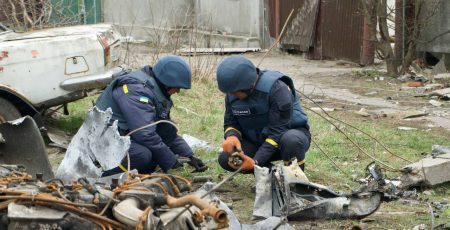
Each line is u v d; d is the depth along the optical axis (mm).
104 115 5566
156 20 22953
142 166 6375
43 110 8656
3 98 8266
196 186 6750
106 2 24578
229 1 21734
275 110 6371
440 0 15969
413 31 15469
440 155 7562
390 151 8523
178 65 6469
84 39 8820
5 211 3812
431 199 6742
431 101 12648
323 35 18688
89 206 3834
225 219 3562
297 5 19469
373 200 5918
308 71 16969
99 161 5488
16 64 8367
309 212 5766
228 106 6645
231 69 6262
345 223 5785
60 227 3682
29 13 13867
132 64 13516
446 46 15883
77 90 8719
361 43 17359
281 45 20188
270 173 5824
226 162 6672
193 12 22766
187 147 6895
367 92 13875
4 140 5402
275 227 4684
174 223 3752
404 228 5824
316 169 7797
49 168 5445
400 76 15555
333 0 18250
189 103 11461
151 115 6410
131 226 3703
